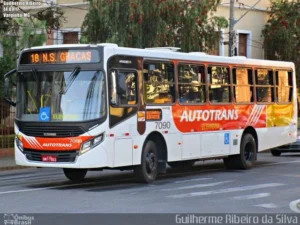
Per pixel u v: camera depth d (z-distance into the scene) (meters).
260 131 20.53
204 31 28.47
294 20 36.22
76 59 14.82
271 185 15.78
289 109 22.17
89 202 12.67
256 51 37.78
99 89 14.55
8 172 20.39
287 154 27.88
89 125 14.41
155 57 16.17
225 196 13.71
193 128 17.39
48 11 29.12
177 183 16.14
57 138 14.59
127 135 15.12
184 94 17.16
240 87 19.53
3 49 27.17
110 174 18.62
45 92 14.95
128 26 26.17
